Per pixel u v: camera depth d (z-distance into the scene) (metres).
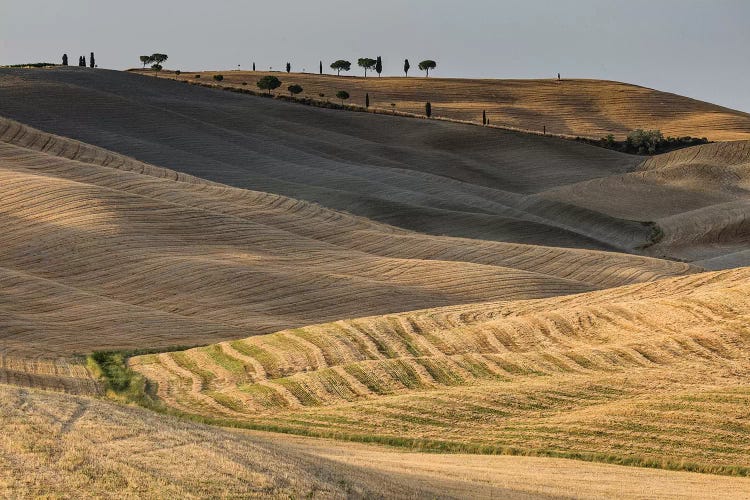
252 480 35.97
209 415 68.69
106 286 113.75
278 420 66.94
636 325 87.88
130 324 99.81
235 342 91.94
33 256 120.50
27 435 38.44
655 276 139.88
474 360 80.94
